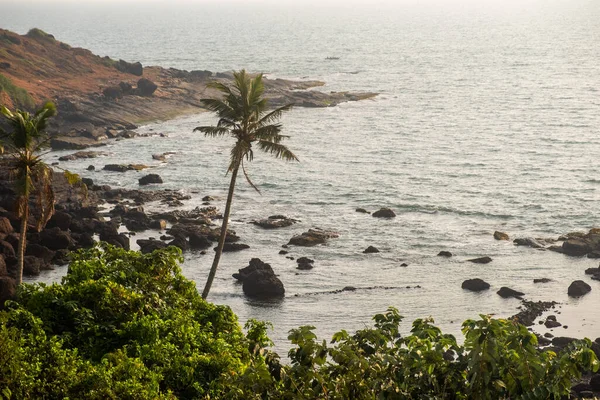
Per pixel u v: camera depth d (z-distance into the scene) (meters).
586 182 108.88
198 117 167.25
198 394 26.39
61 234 76.88
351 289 68.19
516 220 90.56
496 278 70.88
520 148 136.25
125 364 25.50
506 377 16.36
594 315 61.56
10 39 179.88
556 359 16.77
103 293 31.30
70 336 29.08
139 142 140.50
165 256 37.31
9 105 145.00
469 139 145.62
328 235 83.44
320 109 181.50
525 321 60.19
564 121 164.12
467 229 86.94
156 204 97.31
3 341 24.33
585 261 75.25
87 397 23.88
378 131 154.50
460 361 17.28
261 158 127.56
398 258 76.88
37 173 52.09
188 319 31.27
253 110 53.78
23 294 31.50
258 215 92.88
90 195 97.25
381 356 17.97
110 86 173.00
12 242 73.25
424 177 113.88
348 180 111.88
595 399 18.41
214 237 81.75
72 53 189.25
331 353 17.64
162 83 186.00
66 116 147.88
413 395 17.20
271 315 62.81
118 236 79.25
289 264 75.06
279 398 17.38
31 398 23.61
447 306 64.38
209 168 119.38
